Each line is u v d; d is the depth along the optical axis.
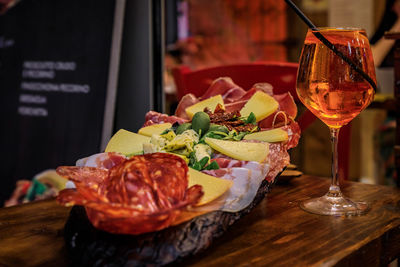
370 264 0.57
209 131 0.67
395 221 0.63
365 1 2.65
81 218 0.51
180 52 3.45
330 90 0.62
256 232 0.59
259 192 0.60
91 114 1.50
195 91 1.32
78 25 1.57
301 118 1.25
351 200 0.71
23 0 1.79
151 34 1.38
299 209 0.68
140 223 0.46
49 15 1.69
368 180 2.82
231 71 1.29
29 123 1.73
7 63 1.85
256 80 1.27
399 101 0.91
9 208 0.72
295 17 3.12
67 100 1.58
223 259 0.51
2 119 1.85
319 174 3.05
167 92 2.35
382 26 2.54
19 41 1.80
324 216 0.65
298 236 0.57
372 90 0.64
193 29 3.50
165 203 0.47
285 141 0.66
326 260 0.50
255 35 3.32
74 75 1.57
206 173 0.58
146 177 0.48
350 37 0.62
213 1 3.43
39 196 1.66
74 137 1.55
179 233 0.48
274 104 0.74
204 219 0.51
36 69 1.72
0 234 0.60
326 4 2.92
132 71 1.42
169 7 3.41
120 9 1.39
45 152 1.65
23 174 1.73
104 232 0.49
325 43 0.61
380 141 2.70
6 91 1.84
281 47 3.22
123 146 0.68
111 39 1.46
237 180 0.56
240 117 0.72
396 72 0.91
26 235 0.60
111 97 1.41
